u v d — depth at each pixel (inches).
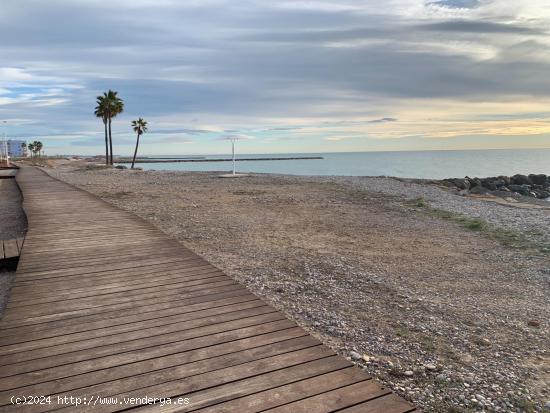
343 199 753.0
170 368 127.1
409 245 411.8
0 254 291.1
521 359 177.9
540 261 354.6
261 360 132.1
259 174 1419.8
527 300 261.4
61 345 142.3
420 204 673.0
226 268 308.0
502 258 365.1
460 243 421.7
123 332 152.9
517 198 923.4
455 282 297.0
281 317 167.6
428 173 2345.0
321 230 481.7
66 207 507.5
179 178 1293.1
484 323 219.8
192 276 223.6
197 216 570.6
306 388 116.4
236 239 423.2
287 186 984.9
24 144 5812.0
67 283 211.0
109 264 247.1
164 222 518.0
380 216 581.6
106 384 118.2
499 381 156.7
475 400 141.2
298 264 327.0
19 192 883.4
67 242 308.3
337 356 135.3
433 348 184.7
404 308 237.1
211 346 141.8
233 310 175.2
